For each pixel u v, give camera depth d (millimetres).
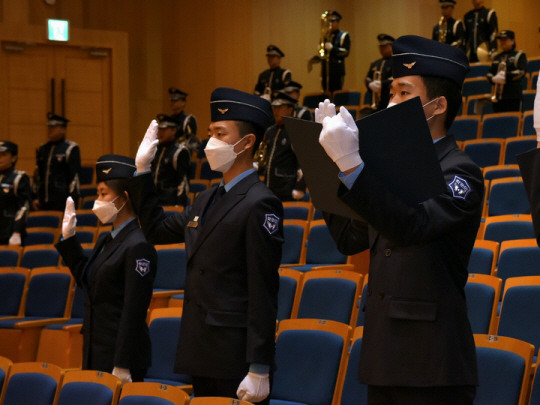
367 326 2312
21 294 6773
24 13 13039
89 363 4094
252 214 3053
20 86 12961
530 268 5039
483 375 3562
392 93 2383
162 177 9570
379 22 15555
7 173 8969
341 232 2570
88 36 13383
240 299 3072
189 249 3162
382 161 2006
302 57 14938
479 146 8875
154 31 14203
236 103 3207
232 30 14492
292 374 4129
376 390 2283
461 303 2254
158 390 3459
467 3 16016
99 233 7922
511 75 11047
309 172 2242
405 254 2248
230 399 2965
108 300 4078
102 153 13516
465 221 2162
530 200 1986
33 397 4059
